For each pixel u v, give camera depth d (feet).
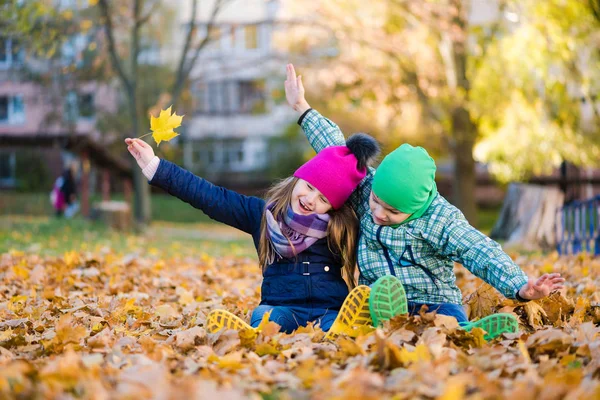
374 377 9.03
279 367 10.61
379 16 61.98
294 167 110.63
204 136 118.11
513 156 60.08
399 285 12.16
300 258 13.56
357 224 13.74
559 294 15.12
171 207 98.63
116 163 72.08
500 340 12.08
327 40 69.41
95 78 65.00
